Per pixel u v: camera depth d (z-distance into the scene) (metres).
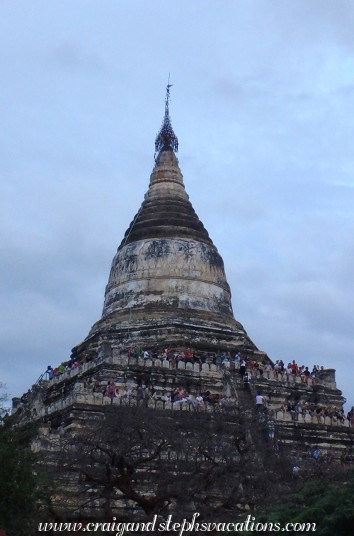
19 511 54.22
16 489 53.94
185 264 99.81
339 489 49.16
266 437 72.38
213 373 88.69
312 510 47.75
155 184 107.19
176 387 86.81
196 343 93.44
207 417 68.38
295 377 91.62
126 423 64.19
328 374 94.00
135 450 63.78
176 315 95.94
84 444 63.75
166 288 98.44
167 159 108.56
